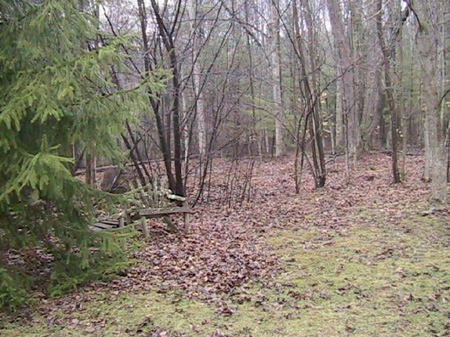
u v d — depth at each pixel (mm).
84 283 5613
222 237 7914
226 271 5945
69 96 4742
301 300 4883
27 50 4648
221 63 13125
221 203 11539
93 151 5195
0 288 4664
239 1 15148
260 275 5758
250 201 11703
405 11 10898
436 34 9992
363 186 12336
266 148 24266
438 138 9062
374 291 4988
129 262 5828
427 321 4152
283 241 7449
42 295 5230
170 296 5160
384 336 3914
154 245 7395
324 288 5191
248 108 15219
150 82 5098
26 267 6156
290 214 9648
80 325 4434
